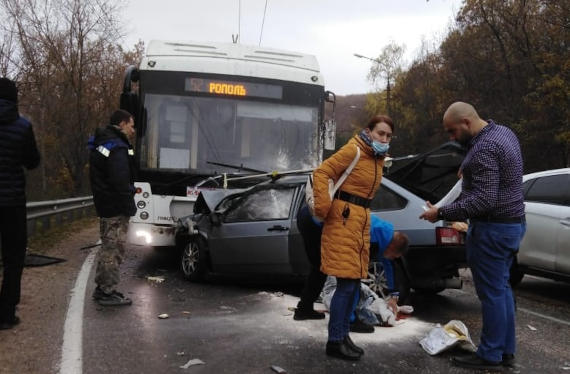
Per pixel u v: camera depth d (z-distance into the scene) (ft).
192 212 28.27
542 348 16.92
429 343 15.60
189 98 28.96
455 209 14.35
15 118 16.52
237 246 23.27
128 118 20.12
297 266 21.44
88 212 63.72
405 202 20.63
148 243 27.78
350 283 14.62
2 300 16.92
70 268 27.48
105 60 83.56
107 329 17.02
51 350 15.03
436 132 132.46
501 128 14.70
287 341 16.05
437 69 129.70
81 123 79.41
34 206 36.70
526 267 26.37
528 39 84.38
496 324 14.33
